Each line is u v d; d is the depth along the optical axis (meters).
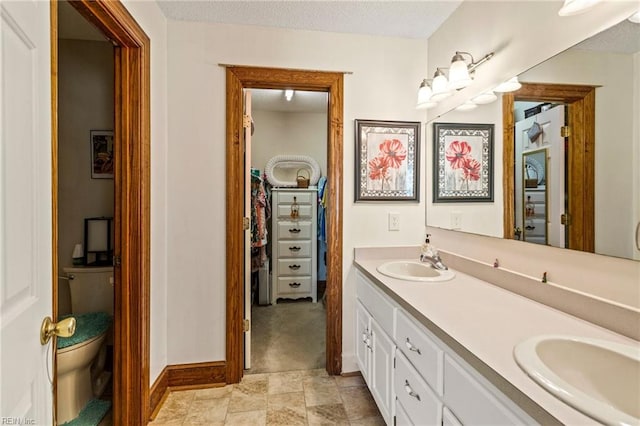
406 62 2.22
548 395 0.67
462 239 1.87
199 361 2.06
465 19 1.82
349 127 2.18
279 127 4.05
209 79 2.04
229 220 2.06
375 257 2.19
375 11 1.91
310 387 2.05
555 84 1.25
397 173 2.22
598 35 1.08
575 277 1.17
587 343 0.90
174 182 2.02
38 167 0.74
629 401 0.81
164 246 1.98
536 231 1.35
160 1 1.82
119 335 1.65
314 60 2.12
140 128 1.64
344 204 2.18
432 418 1.10
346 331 2.20
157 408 1.83
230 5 1.86
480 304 1.26
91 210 2.24
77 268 2.05
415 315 1.21
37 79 0.73
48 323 0.77
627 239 0.99
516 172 1.46
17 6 0.65
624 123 1.00
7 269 0.62
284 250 3.72
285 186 3.79
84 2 1.25
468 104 1.81
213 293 2.07
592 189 1.09
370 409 1.83
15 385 0.64
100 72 2.26
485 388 0.83
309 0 1.80
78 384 1.72
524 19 1.41
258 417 1.76
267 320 3.21
